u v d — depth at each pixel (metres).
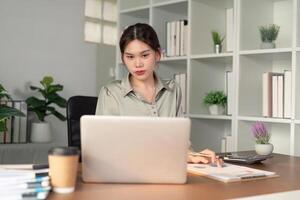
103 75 3.52
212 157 1.35
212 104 2.61
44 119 3.08
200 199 0.86
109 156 0.99
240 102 2.44
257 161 1.46
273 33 2.41
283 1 2.58
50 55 3.20
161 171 1.00
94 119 0.97
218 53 2.54
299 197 0.99
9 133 2.73
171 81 1.76
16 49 3.02
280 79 2.30
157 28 2.94
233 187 1.00
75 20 3.34
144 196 0.89
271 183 1.07
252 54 2.39
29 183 0.87
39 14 3.14
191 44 2.65
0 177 0.90
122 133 0.98
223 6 2.80
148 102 1.63
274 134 2.62
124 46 1.44
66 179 0.89
